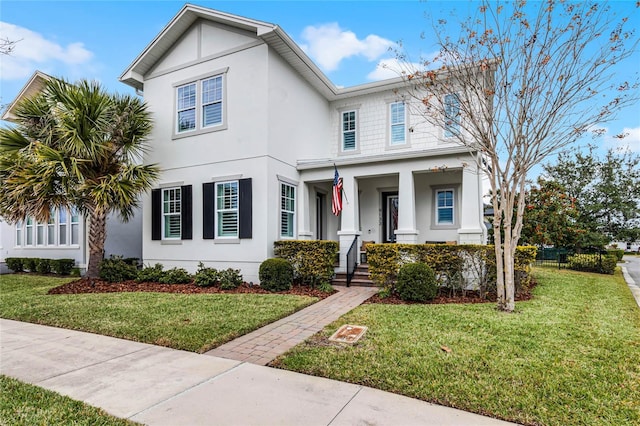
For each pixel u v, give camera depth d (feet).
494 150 23.67
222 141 36.78
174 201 39.86
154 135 41.27
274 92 35.68
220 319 21.52
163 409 11.25
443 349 15.96
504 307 23.04
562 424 10.33
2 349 17.07
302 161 39.63
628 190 72.13
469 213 32.19
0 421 10.61
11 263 53.62
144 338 18.48
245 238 34.81
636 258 96.02
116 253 48.26
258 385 12.91
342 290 32.17
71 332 19.98
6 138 33.50
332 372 13.83
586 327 19.27
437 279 28.55
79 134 32.63
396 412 10.99
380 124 43.91
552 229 56.03
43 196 31.58
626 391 12.16
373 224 43.52
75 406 11.44
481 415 10.86
